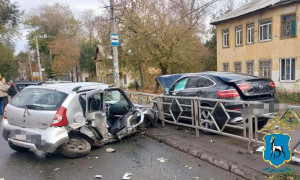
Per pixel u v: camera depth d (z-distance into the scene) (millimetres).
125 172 4242
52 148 4504
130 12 21500
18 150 5348
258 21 18547
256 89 5645
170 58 20812
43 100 4863
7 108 5176
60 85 5375
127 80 38375
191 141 5641
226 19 20984
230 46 21391
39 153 5344
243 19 19844
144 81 26297
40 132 4605
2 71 31969
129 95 9047
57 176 4148
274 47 17531
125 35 22094
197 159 4766
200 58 24906
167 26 20922
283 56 16969
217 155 4648
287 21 16656
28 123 4773
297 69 16219
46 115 4609
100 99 5500
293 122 5199
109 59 27391
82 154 4953
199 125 5910
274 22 17375
